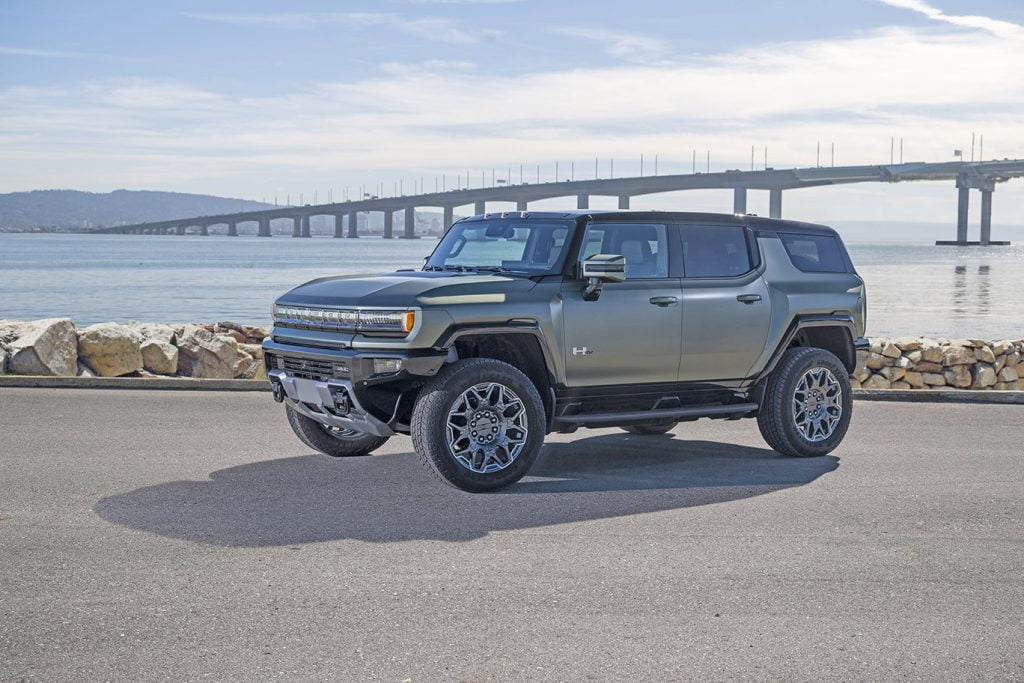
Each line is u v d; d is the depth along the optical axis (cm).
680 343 782
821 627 438
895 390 1188
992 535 589
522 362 744
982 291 7444
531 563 527
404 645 413
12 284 7744
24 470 734
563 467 793
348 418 714
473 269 776
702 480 742
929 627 439
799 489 711
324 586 486
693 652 409
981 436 938
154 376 1302
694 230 812
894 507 657
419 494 683
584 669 391
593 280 735
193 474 732
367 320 684
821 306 864
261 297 6259
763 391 832
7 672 380
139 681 374
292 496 671
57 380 1168
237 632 424
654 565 525
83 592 471
